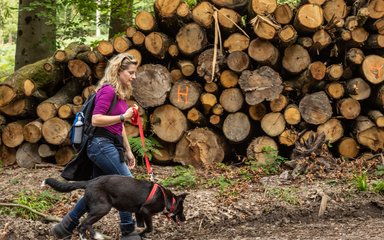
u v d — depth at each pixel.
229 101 7.67
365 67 7.61
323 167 7.05
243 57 7.50
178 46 7.66
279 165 7.45
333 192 6.34
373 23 7.55
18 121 7.98
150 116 7.88
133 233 5.02
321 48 7.59
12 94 7.77
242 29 7.70
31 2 10.45
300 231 5.44
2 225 5.52
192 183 6.80
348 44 7.66
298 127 7.82
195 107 7.78
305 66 7.63
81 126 4.86
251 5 7.47
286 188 6.49
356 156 7.89
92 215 4.55
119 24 11.78
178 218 5.16
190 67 7.70
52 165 7.80
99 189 4.60
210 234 5.52
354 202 6.13
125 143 5.15
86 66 7.85
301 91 7.80
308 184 6.67
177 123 7.80
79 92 8.19
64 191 4.70
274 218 5.88
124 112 4.89
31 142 7.77
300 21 7.30
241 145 8.12
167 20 7.60
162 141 8.02
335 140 7.74
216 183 6.82
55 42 10.75
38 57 10.55
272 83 7.46
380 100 7.67
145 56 8.05
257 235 5.40
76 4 11.09
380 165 7.11
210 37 7.88
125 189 4.66
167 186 6.82
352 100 7.68
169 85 7.67
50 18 10.27
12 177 7.27
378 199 6.15
